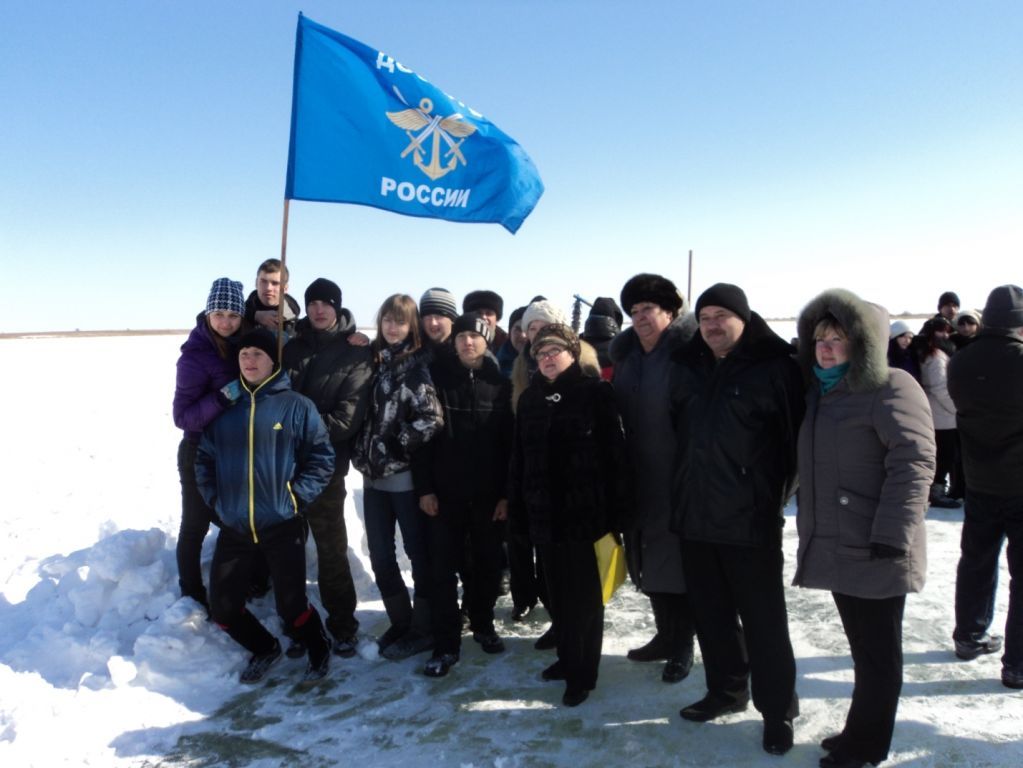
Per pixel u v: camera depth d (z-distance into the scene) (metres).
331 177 3.96
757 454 2.71
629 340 3.57
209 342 3.74
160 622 3.71
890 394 2.45
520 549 4.30
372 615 4.46
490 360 3.85
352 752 2.97
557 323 3.27
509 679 3.57
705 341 2.91
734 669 3.02
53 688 3.47
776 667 2.75
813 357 2.69
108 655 3.69
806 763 2.72
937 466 6.89
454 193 4.24
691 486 2.82
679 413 3.02
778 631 2.76
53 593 4.40
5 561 5.46
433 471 3.70
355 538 5.04
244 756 2.97
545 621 4.37
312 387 3.79
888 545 2.34
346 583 3.91
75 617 4.01
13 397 15.99
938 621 4.03
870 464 2.49
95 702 3.31
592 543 3.20
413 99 4.17
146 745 3.06
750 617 2.77
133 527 5.59
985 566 3.47
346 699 3.42
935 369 6.80
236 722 3.24
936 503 6.74
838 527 2.52
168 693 3.46
